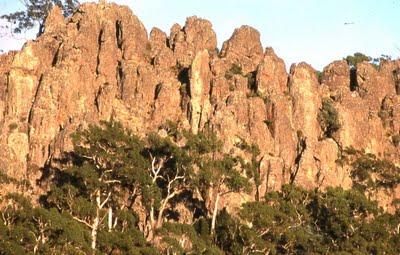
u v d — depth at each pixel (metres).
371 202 183.38
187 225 171.12
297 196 188.38
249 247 168.75
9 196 162.50
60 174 187.62
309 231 180.75
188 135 191.38
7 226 149.88
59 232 153.38
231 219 178.25
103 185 175.12
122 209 178.62
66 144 191.25
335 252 171.50
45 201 179.12
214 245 171.50
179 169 185.25
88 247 153.88
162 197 186.88
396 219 184.38
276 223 175.62
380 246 173.38
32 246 149.38
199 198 190.75
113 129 184.88
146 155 188.62
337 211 180.25
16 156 192.88
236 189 184.38
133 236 166.25
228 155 192.50
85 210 168.38
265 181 198.88
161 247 165.00
